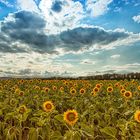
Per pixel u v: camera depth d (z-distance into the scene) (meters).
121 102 3.47
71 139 1.81
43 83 7.65
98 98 3.70
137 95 4.23
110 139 1.85
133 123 2.04
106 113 2.64
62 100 3.72
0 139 2.19
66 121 2.02
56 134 1.90
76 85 6.27
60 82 7.98
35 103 3.60
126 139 1.95
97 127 2.18
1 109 2.85
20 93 4.20
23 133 2.42
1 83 7.54
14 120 2.56
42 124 2.12
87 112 2.68
